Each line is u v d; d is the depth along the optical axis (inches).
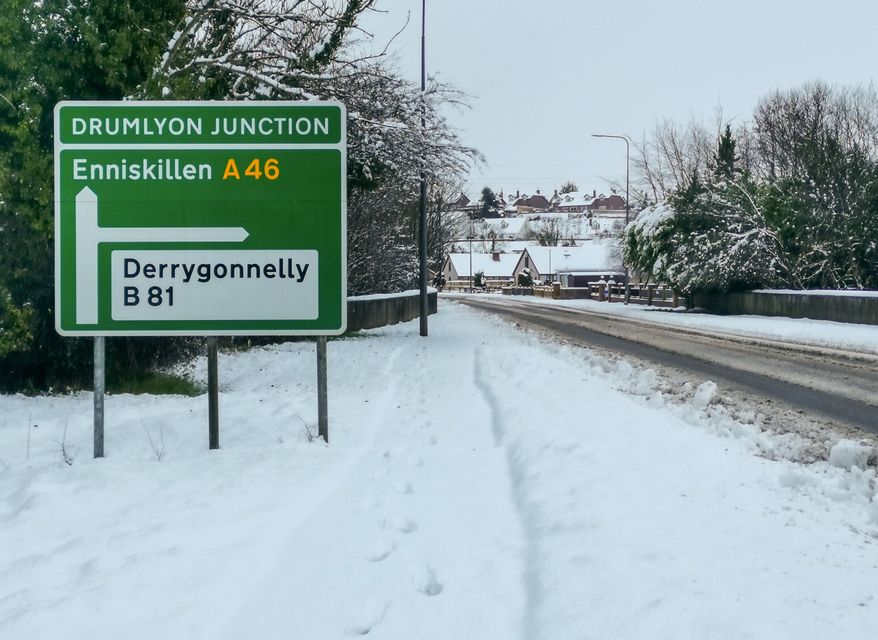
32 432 348.8
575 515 205.5
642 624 143.9
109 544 195.3
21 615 153.3
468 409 408.2
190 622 155.4
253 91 619.2
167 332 309.4
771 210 1481.3
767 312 1364.4
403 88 720.3
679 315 1470.2
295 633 154.6
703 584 161.8
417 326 1212.5
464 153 756.6
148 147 308.3
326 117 311.6
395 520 217.3
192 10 537.6
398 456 297.1
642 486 235.3
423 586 178.2
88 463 285.1
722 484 241.6
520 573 181.0
